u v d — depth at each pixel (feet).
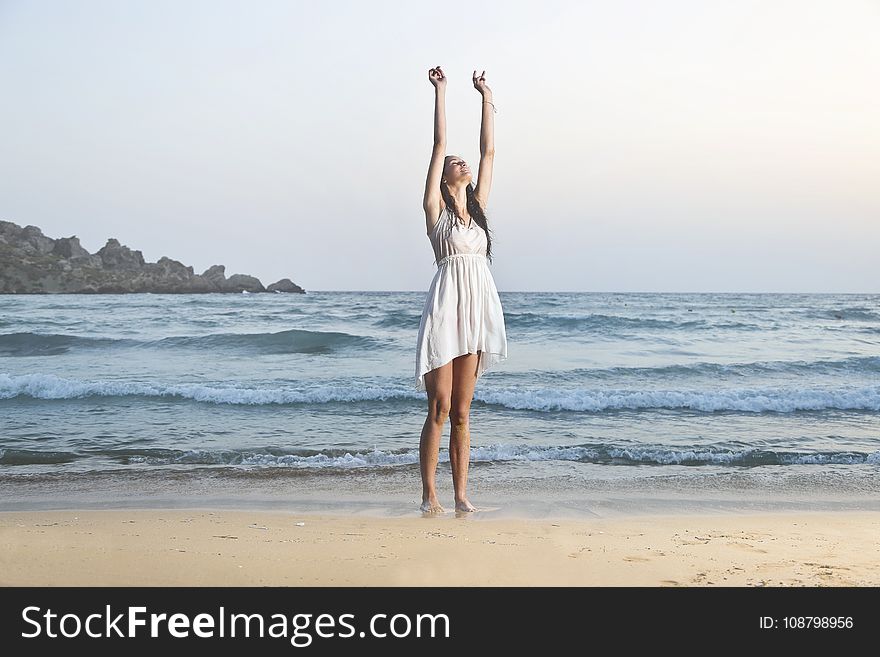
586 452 23.12
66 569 9.43
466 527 12.57
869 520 14.03
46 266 245.24
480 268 14.61
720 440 26.35
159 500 16.49
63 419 30.58
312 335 65.10
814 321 101.81
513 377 47.01
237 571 9.36
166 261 271.69
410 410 33.42
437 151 14.62
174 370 49.44
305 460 22.24
